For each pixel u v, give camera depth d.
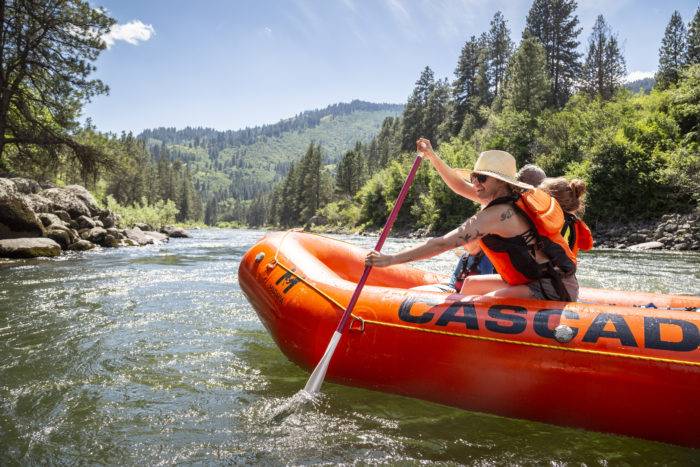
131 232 16.92
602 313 2.39
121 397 2.84
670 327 2.23
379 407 2.72
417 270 4.20
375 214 43.25
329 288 3.13
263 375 3.24
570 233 2.89
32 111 18.89
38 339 3.95
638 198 20.59
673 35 43.31
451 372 2.58
